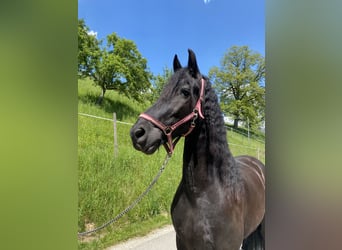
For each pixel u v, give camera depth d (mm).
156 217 4422
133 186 4605
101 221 3791
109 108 6602
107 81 6637
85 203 3711
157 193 4777
